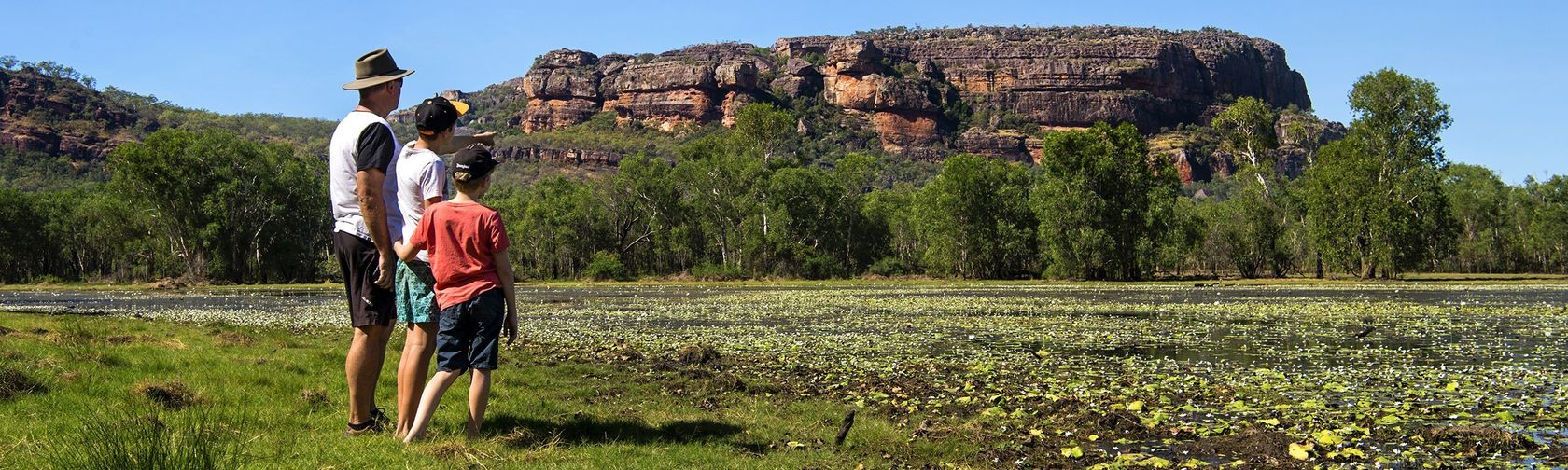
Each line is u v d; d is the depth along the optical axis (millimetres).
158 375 9148
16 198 90938
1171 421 9422
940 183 81938
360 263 7078
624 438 7633
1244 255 84375
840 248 89375
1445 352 16078
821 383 12516
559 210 94250
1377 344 17656
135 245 81812
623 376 12641
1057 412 9875
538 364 14031
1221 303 34344
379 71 7309
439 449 6555
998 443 8289
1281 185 85375
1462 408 10023
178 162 75875
